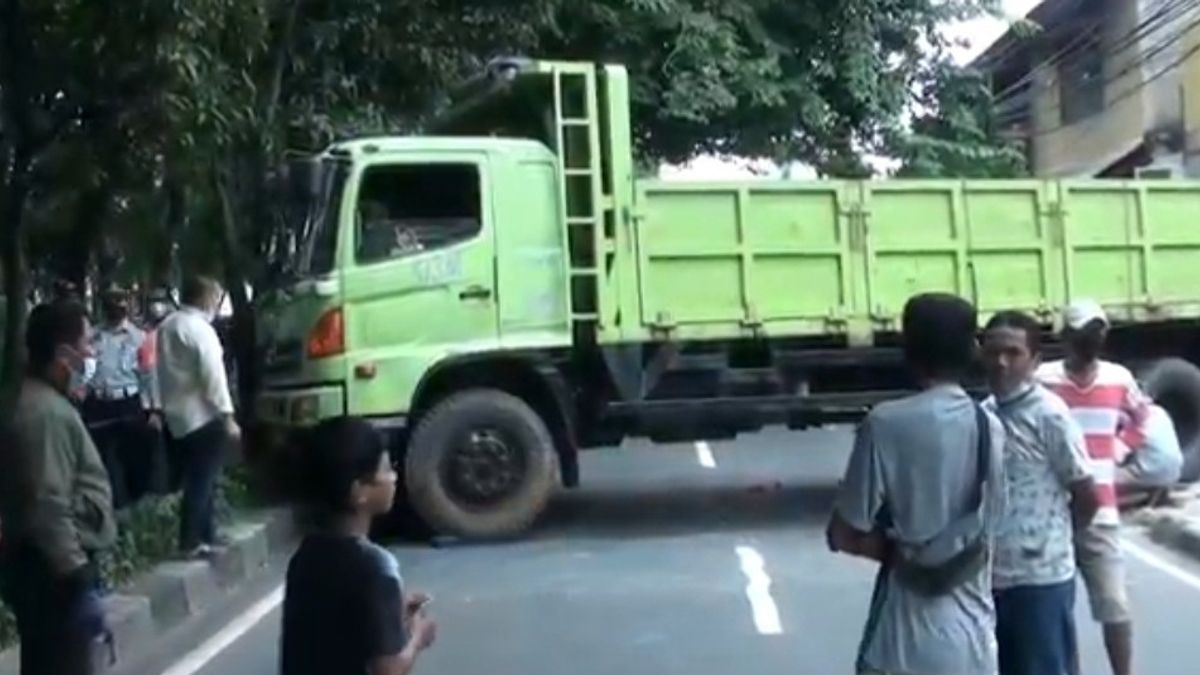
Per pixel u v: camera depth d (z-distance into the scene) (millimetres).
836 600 12062
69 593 6801
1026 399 6617
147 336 15883
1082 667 9734
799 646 10578
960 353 5590
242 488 15109
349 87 17797
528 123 15969
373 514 4766
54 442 6777
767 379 15898
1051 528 6598
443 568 13680
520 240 15180
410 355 14828
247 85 13727
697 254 15602
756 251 15734
